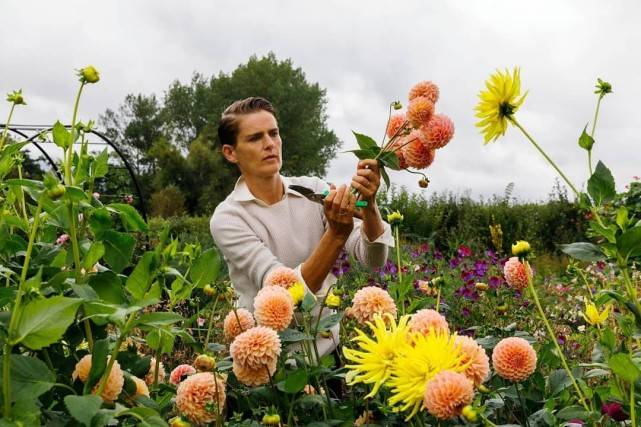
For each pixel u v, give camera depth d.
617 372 1.12
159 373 1.76
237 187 2.48
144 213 8.34
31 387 1.04
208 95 42.34
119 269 1.46
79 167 1.45
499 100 1.35
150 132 45.38
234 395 1.65
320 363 1.61
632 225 1.26
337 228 1.98
